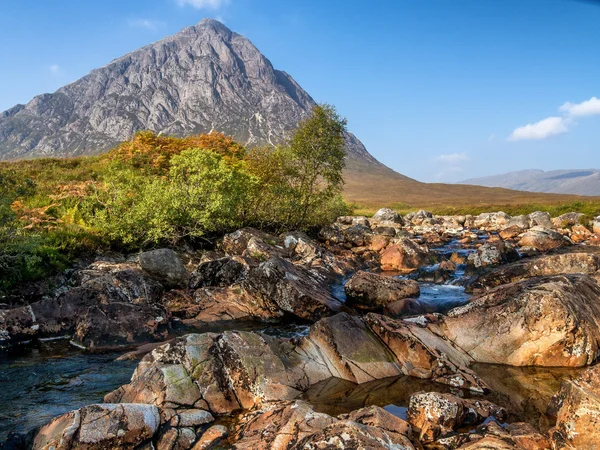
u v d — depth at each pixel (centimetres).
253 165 3036
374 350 1050
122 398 823
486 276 1723
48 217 2067
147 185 2259
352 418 720
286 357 973
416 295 1605
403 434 684
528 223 3866
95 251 1848
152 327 1246
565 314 1059
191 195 2192
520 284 1241
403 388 941
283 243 2308
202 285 1698
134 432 662
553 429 699
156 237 1991
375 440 602
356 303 1611
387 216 4612
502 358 1090
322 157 3027
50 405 844
